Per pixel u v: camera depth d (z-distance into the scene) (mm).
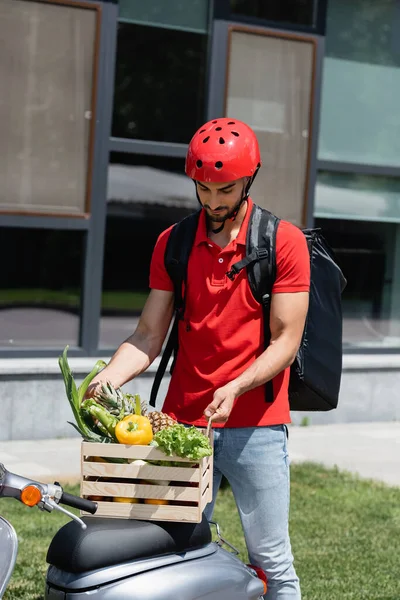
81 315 9570
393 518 7129
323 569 5961
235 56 10000
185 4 9742
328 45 10500
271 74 10188
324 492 7742
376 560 6188
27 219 9219
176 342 3924
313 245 4168
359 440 9781
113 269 9703
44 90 9203
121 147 9555
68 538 3221
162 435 3303
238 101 10062
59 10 9180
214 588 3338
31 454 8523
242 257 3723
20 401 9008
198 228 3797
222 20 9852
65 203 9383
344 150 10672
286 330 3707
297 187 10422
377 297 10992
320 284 4133
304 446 9414
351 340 10906
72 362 9266
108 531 3234
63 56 9242
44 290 9406
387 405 10742
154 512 3336
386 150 10891
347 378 10531
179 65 9766
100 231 9523
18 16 9031
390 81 10844
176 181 9852
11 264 9250
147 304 3943
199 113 9906
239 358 3742
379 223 10945
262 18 10102
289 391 4094
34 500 3008
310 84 10383
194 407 3803
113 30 9414
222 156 3566
